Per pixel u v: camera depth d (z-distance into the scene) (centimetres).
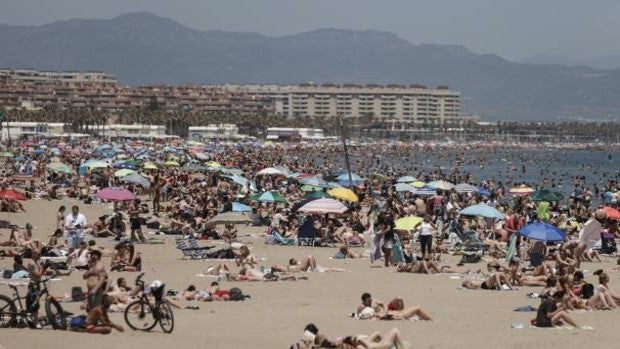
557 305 8144
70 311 8112
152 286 7581
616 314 8819
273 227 14862
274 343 7219
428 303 9394
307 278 10969
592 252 13225
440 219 16275
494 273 10381
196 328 7800
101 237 14788
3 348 6569
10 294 8806
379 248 12262
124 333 7394
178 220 16125
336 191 16838
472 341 7438
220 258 12638
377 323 8169
